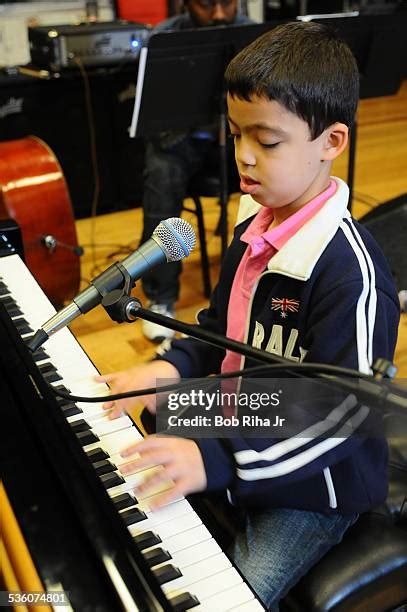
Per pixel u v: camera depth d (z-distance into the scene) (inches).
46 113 126.9
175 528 32.9
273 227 42.8
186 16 113.4
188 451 34.9
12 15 169.5
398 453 45.3
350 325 35.5
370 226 65.5
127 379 43.3
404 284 60.4
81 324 100.1
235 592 30.2
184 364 45.6
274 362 28.6
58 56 124.0
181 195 98.7
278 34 37.9
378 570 38.7
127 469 35.1
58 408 34.9
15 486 29.6
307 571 38.8
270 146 37.0
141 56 80.0
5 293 51.7
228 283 46.3
